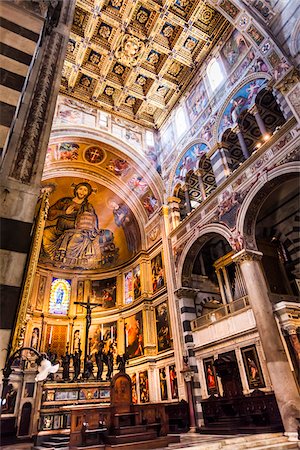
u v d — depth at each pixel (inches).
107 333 823.1
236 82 615.8
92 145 806.5
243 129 635.5
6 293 169.5
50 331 810.8
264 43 525.3
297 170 431.8
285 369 394.6
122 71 792.3
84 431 351.6
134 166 828.6
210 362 562.6
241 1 544.7
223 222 554.3
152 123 902.4
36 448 398.9
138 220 860.6
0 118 196.5
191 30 694.5
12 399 530.3
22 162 218.8
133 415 393.4
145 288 767.7
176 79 804.0
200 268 718.5
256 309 443.5
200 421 533.0
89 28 676.1
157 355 687.1
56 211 894.4
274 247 614.5
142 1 643.5
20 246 185.9
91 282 911.0
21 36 235.1
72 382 594.9
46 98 264.2
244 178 526.0
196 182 773.9
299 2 489.1
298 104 442.3
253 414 426.6
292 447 322.0
